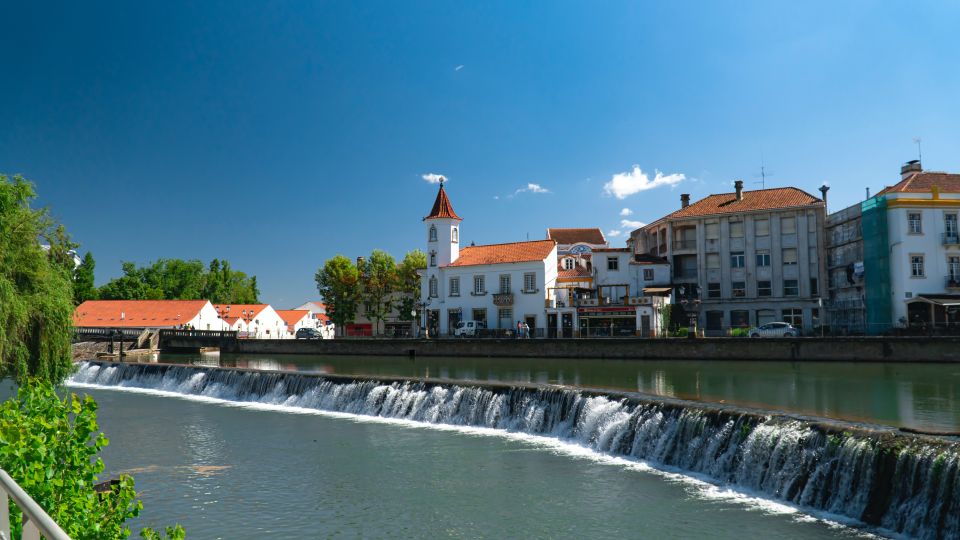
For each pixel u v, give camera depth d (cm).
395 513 1628
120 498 828
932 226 5341
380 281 8656
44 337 2330
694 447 1969
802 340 4484
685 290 6850
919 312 5253
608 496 1730
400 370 4291
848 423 1691
